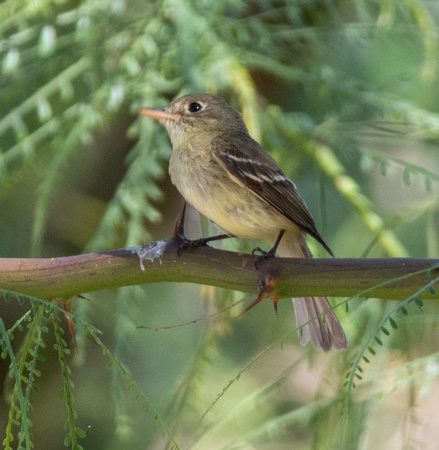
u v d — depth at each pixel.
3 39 7.41
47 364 8.95
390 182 10.84
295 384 9.58
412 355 6.84
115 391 6.20
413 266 4.45
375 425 6.69
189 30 6.91
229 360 9.96
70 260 4.70
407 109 7.32
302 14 8.54
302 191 9.53
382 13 7.88
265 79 8.59
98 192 9.01
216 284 4.72
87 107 6.99
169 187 8.79
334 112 7.98
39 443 9.06
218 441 7.38
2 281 4.65
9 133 7.81
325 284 4.55
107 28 7.64
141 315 9.88
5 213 8.60
